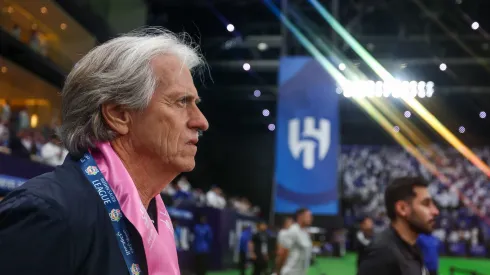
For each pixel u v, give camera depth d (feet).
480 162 75.92
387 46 63.26
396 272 6.68
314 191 36.29
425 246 15.08
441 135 77.82
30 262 2.27
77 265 2.43
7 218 2.32
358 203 76.74
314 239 54.75
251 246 36.60
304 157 36.86
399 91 62.69
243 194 88.02
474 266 55.57
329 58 47.42
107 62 2.86
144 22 49.73
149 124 2.89
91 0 46.52
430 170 77.20
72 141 2.83
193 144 3.06
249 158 87.71
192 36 3.49
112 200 2.65
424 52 63.77
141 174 2.96
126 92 2.82
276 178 36.78
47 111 44.11
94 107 2.82
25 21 41.19
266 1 56.80
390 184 7.38
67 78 2.96
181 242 33.91
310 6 47.55
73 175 2.66
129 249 2.60
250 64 66.69
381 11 58.85
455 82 70.85
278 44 64.08
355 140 82.69
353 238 45.21
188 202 37.68
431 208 7.19
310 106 37.63
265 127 86.69
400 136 79.77
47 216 2.35
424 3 56.18
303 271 17.57
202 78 3.81
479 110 74.54
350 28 58.85
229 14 59.06
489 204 73.97
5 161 18.25
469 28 59.31
